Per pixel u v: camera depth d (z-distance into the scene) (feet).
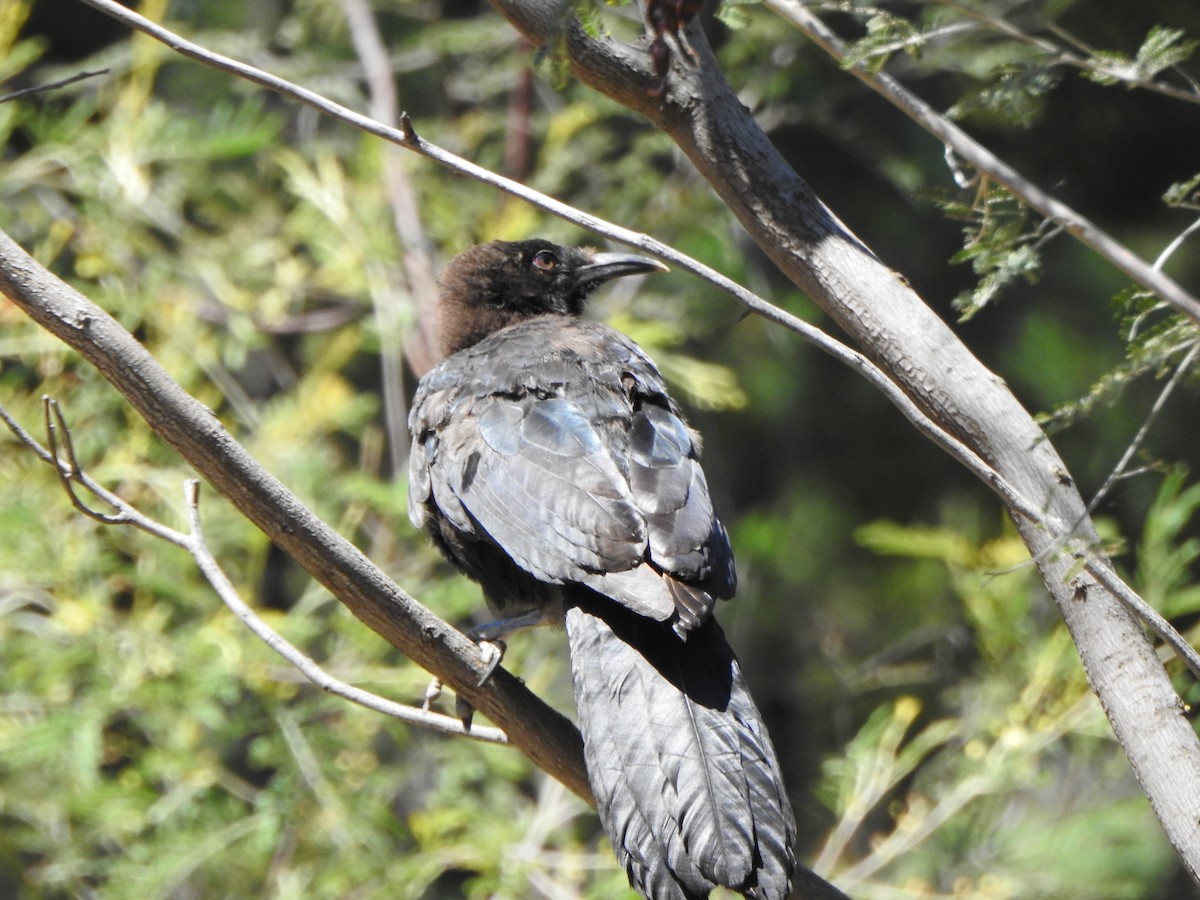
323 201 43.70
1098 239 17.67
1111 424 48.70
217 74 50.37
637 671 21.57
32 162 43.27
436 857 38.68
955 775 42.24
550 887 38.34
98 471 39.29
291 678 39.01
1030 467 20.30
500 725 22.47
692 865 19.39
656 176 50.08
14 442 39.96
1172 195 18.56
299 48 51.75
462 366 28.81
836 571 53.72
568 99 50.24
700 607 21.79
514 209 46.83
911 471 53.42
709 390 44.86
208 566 22.85
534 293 34.65
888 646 52.26
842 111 50.96
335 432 47.70
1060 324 50.29
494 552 27.02
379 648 39.70
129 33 52.70
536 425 25.98
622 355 28.58
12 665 39.50
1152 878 44.27
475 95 52.03
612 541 22.99
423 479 28.07
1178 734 19.20
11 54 43.11
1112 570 19.75
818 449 54.24
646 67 22.53
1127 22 47.44
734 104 22.49
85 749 36.91
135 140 42.98
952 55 42.50
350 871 38.17
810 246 21.74
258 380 51.29
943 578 52.37
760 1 20.16
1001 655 41.11
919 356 21.01
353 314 46.16
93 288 42.63
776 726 52.85
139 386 21.53
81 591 39.52
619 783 20.35
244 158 47.98
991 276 19.02
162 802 38.09
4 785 38.73
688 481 24.56
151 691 38.32
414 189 46.91
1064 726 39.68
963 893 40.19
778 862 19.43
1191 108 50.11
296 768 38.96
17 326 39.65
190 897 40.50
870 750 41.50
